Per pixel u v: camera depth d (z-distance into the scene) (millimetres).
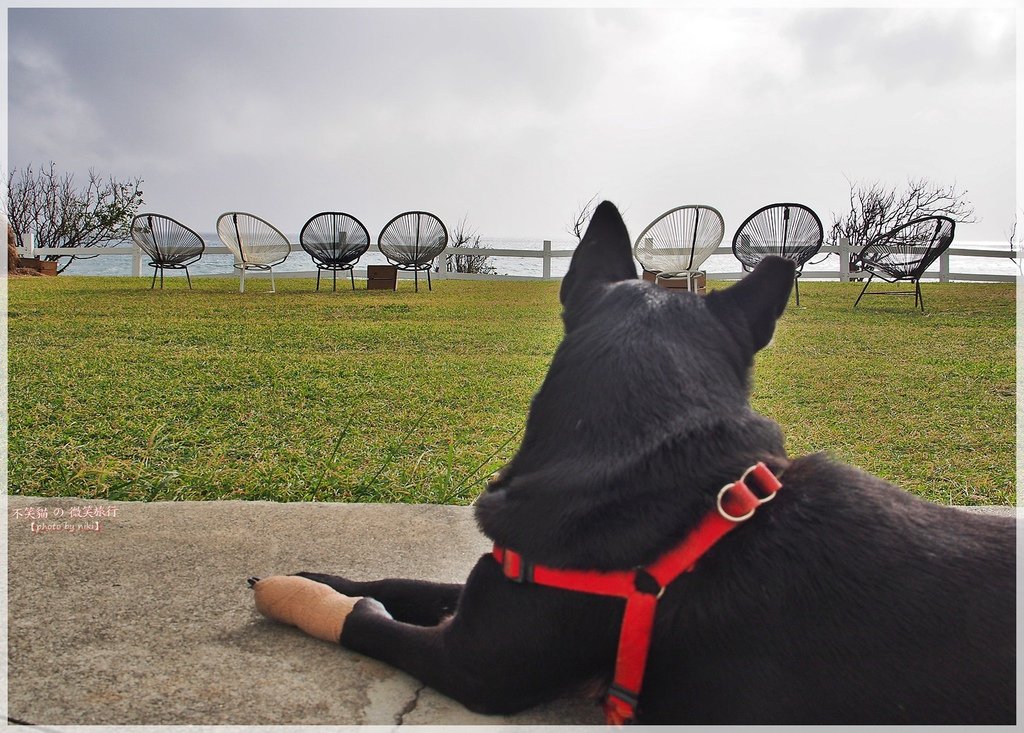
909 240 10141
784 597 1240
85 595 2102
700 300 1571
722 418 1383
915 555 1240
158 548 2436
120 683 1690
